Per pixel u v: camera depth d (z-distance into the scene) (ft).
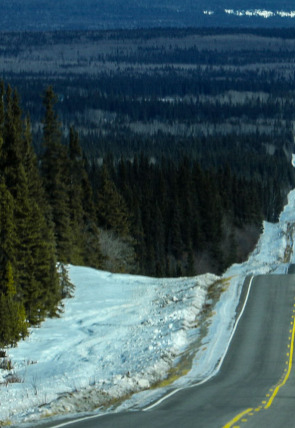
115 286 292.61
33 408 131.54
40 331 225.76
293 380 156.04
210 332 208.74
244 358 180.24
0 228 223.51
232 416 117.60
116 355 191.93
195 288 269.44
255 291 260.21
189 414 120.78
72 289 283.18
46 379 165.68
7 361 187.62
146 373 165.68
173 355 186.80
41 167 346.13
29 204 243.60
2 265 222.69
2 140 269.85
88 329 227.61
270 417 116.47
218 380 159.84
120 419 118.11
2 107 315.37
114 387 149.18
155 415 120.88
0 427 116.26
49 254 241.14
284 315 224.12
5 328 202.59
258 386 150.20
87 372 174.50
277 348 188.24
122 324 229.66
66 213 339.57
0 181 243.60
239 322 218.38
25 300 226.99
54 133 347.77
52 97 348.38
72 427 112.37
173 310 237.04
